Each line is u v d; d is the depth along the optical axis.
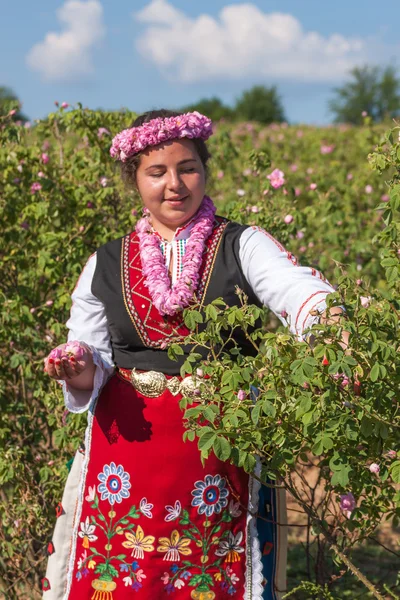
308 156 7.29
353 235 4.45
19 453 3.01
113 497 2.10
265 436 1.98
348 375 1.74
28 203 3.63
